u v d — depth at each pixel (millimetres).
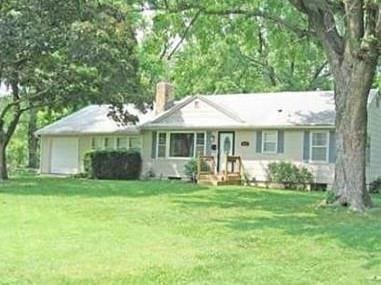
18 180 26344
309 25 17703
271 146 27688
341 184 16453
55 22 21609
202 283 7641
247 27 20172
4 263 8336
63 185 23141
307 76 41219
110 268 8266
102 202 16750
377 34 15164
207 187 23688
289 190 24828
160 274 8031
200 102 29594
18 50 21672
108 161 30172
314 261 9188
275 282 7785
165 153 30594
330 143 26062
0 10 21953
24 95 27219
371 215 14758
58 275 7781
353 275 8297
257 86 41531
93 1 22266
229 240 10805
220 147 29141
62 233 11039
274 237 11219
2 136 27062
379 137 28172
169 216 13945
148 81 32094
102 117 34812
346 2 15570
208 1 18172
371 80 16000
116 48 22500
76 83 25547
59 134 34688
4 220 12641
